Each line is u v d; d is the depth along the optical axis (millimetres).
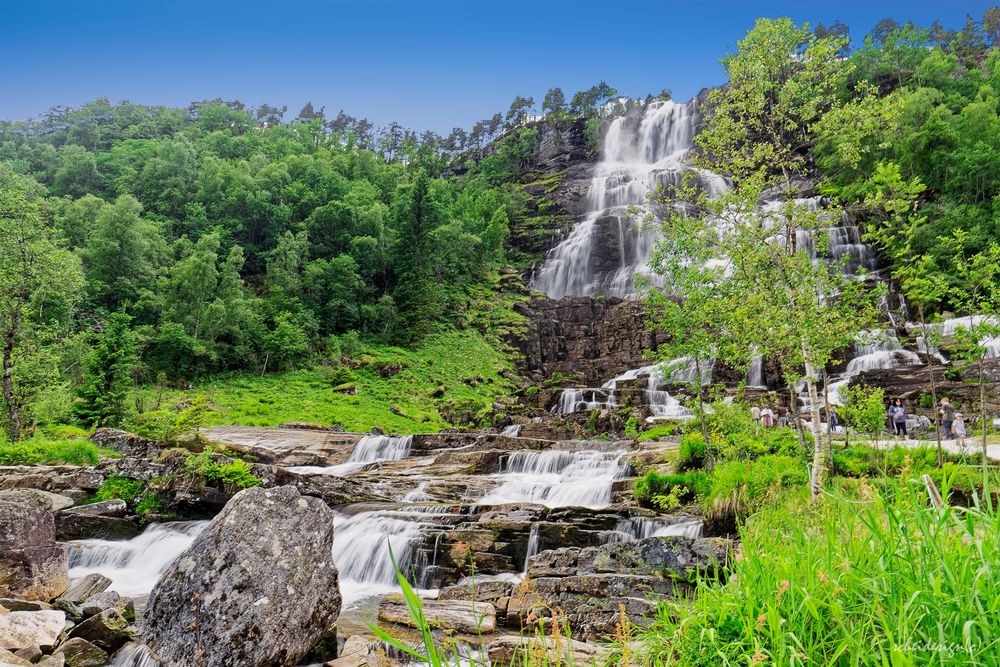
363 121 177250
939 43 107688
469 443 35469
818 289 18016
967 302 20125
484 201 99375
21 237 34312
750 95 19750
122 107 189750
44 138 172875
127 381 38938
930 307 49250
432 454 34875
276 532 9562
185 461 22469
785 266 17672
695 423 24688
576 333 68125
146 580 16406
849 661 3543
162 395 50844
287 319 66188
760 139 20625
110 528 20500
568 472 28219
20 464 24156
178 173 105250
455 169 135000
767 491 16203
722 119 19953
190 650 8688
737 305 18656
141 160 124000
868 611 3674
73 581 15555
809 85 19812
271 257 83250
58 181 117125
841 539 4406
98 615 9562
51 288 35844
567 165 113188
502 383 61500
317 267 73188
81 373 49562
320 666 9547
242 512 9531
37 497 12438
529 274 84875
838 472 19297
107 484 22141
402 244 78688
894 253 20109
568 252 83125
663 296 23500
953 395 32656
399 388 57750
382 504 22109
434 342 68625
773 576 4191
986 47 107688
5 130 183625
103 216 74938
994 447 23703
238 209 93938
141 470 22516
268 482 22344
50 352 35594
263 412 49688
